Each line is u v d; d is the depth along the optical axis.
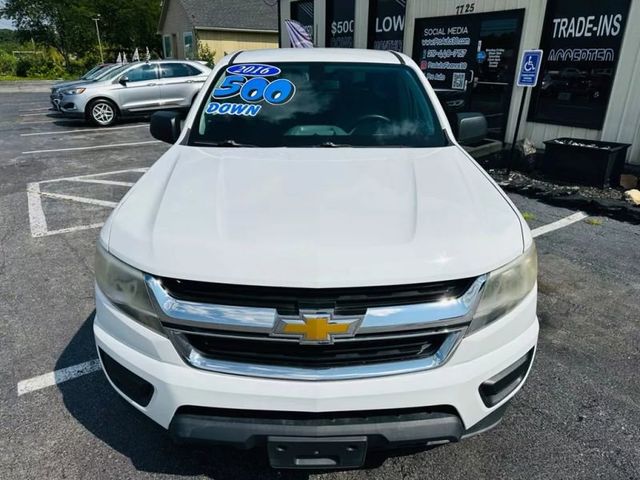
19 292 3.60
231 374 1.63
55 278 3.83
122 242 1.78
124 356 1.74
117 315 1.77
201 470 2.07
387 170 2.24
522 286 1.81
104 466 2.08
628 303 3.46
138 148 9.35
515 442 2.23
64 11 40.88
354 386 1.60
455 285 1.64
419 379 1.62
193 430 1.66
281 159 2.36
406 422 1.65
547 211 5.38
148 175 2.30
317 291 1.56
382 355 1.63
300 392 1.60
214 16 25.41
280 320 1.56
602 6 6.17
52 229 4.91
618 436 2.26
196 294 1.62
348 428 1.62
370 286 1.56
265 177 2.13
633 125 6.09
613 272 3.92
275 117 2.78
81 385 2.60
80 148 9.34
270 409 1.62
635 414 2.40
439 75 8.71
